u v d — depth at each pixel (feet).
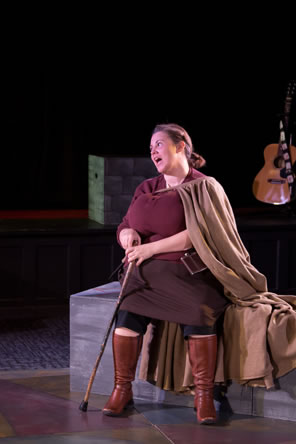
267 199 21.80
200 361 10.36
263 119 29.14
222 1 27.48
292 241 19.67
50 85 27.61
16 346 14.70
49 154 28.22
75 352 11.70
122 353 10.62
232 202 29.35
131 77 27.99
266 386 10.39
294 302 11.05
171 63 28.02
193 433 10.01
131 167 19.39
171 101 28.48
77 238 18.43
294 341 10.34
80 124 28.22
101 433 9.97
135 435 9.93
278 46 28.32
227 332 10.64
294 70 28.66
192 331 10.34
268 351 10.46
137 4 27.14
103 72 27.78
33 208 28.30
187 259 10.48
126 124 28.53
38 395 11.51
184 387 10.83
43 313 17.66
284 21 28.04
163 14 27.37
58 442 9.61
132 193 19.49
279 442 9.71
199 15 27.53
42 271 18.31
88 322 11.55
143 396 11.34
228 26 27.81
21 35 26.76
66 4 26.78
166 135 10.84
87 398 10.82
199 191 10.66
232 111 28.89
